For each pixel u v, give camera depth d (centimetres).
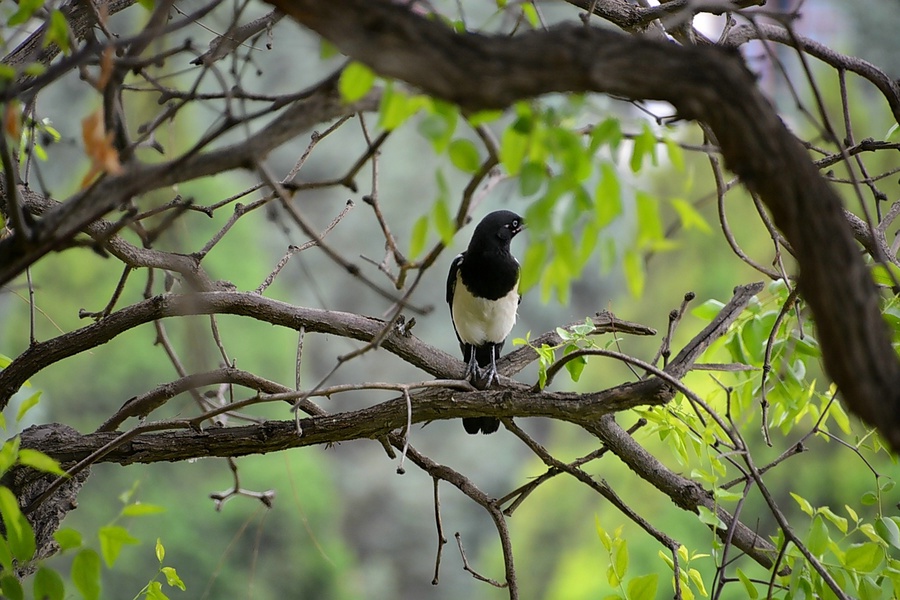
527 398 752
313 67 3044
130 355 2409
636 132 486
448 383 734
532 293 3916
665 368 767
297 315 855
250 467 2573
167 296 828
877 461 1992
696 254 2592
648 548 2131
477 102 399
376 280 3722
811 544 659
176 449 768
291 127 459
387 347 897
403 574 3794
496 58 396
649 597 673
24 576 765
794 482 2062
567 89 405
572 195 420
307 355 3831
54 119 2081
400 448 861
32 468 739
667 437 798
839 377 430
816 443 2073
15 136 502
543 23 536
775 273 886
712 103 410
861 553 656
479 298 1195
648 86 410
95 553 479
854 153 777
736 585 1889
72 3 764
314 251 3703
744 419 941
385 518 3875
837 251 425
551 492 3027
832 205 426
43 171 2017
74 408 2397
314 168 3788
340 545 2717
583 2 793
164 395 812
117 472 2373
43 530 772
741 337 858
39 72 475
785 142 418
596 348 714
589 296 3938
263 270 2830
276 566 2494
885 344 429
